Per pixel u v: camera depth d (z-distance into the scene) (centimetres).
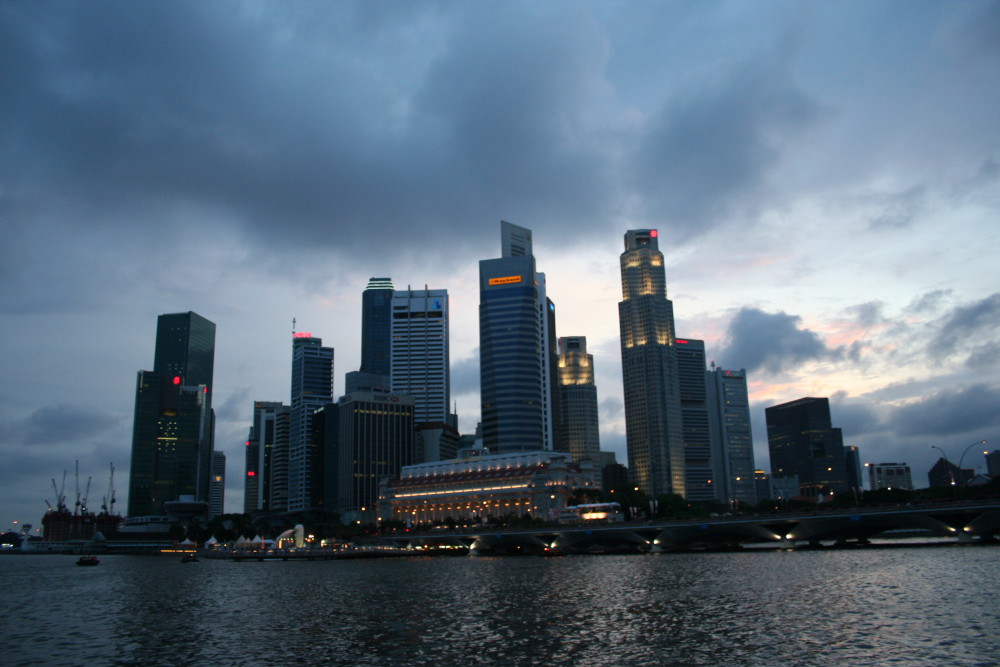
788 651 7912
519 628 9981
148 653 8919
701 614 10556
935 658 7381
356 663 8094
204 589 17925
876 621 9400
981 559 17300
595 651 8306
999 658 7319
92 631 10769
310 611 12525
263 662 8256
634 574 17625
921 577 13875
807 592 12419
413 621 10931
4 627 11281
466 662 7994
